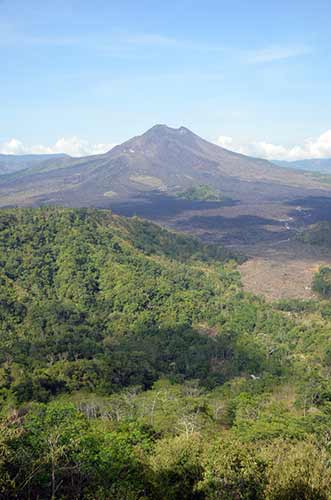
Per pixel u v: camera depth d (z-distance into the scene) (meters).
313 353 75.44
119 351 71.06
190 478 27.45
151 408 47.78
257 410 47.78
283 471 24.50
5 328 75.00
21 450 25.50
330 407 50.25
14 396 51.25
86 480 26.16
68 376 59.12
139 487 26.39
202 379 66.62
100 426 38.47
